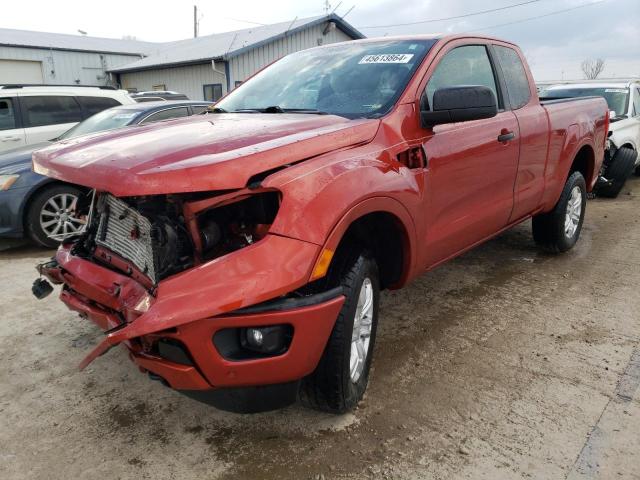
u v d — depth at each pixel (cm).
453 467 238
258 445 256
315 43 2297
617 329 369
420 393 295
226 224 234
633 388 297
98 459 248
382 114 301
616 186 798
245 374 221
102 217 271
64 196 584
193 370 216
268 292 210
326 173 241
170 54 2439
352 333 254
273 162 230
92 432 267
